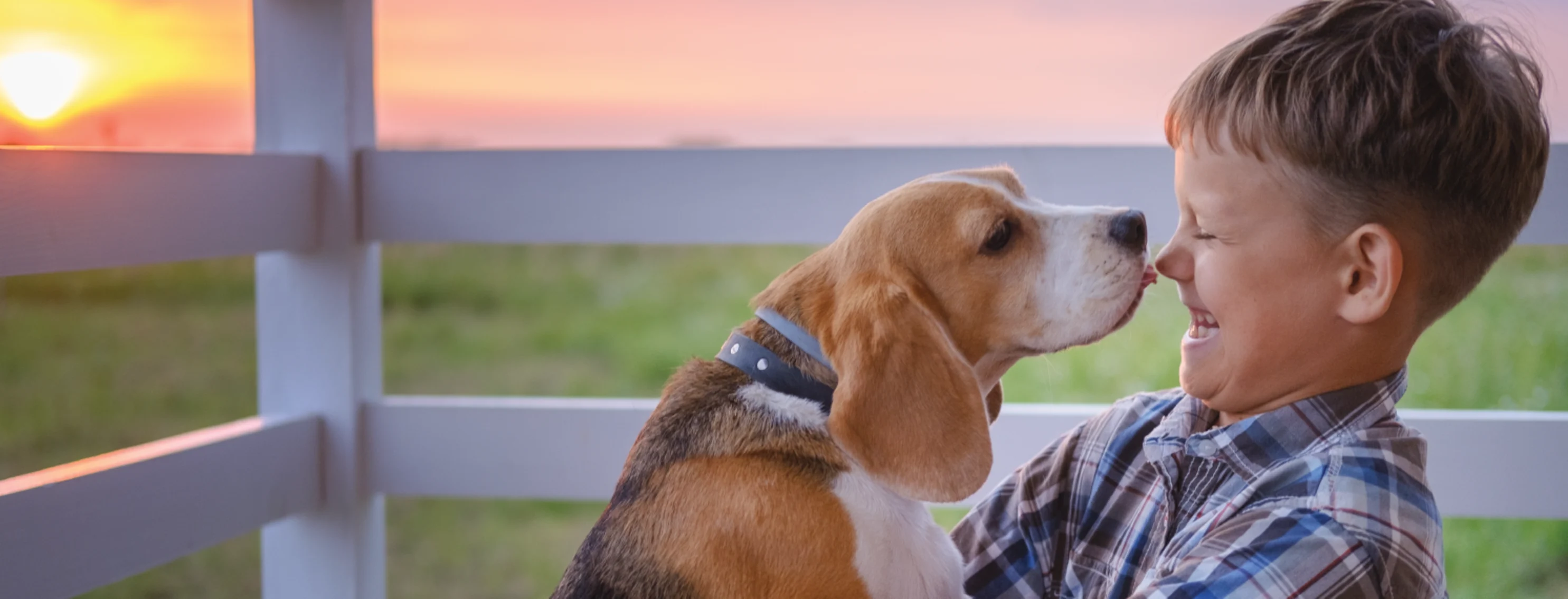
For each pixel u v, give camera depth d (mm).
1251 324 1186
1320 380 1188
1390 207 1109
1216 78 1195
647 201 2254
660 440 1552
